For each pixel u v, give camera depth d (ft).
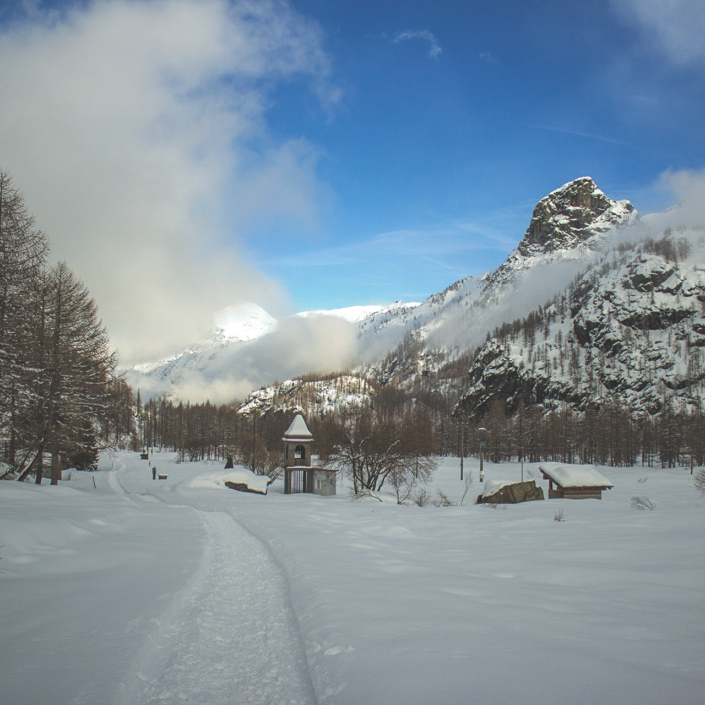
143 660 19.31
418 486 153.58
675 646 18.37
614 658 16.83
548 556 40.68
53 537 42.11
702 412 429.79
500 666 15.90
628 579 31.22
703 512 67.21
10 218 84.17
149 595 27.78
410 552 43.06
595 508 81.82
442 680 14.94
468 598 25.96
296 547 41.70
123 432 132.46
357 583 29.07
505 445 387.96
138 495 115.24
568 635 19.56
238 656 20.48
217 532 53.98
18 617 23.38
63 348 103.76
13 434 97.91
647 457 388.16
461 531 58.23
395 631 20.07
